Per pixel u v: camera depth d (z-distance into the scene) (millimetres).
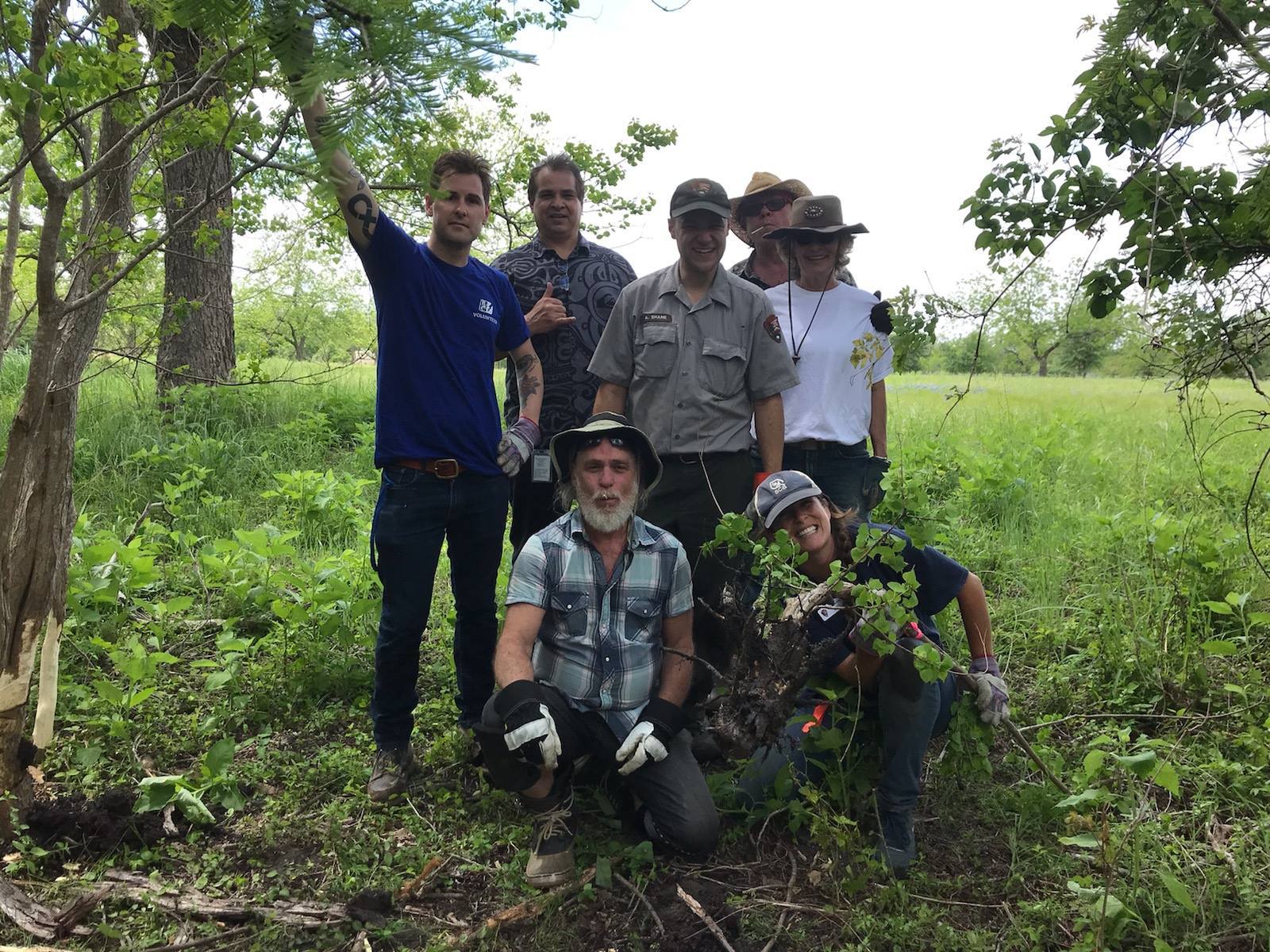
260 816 3072
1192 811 2955
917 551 2979
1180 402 2260
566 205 3848
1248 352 2047
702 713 3225
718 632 3344
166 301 5949
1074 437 9719
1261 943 2371
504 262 3951
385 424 3113
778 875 2832
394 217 3629
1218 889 2508
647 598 2994
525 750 2697
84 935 2457
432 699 3945
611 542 3006
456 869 2807
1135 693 3842
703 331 3525
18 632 2758
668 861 2896
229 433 8250
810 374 4031
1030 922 2557
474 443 3176
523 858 2850
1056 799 2986
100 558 4363
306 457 8234
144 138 3006
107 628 4234
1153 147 1850
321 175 955
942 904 2670
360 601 4074
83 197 2984
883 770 2959
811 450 4090
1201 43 1786
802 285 4125
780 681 2732
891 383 17891
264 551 4559
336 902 2639
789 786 2969
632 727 2988
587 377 3895
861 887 2633
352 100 942
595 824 3094
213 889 2686
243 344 12219
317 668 3959
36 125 2299
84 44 2293
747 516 3201
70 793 3100
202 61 2045
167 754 3379
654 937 2547
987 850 2932
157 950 2391
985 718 2848
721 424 3537
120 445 7566
